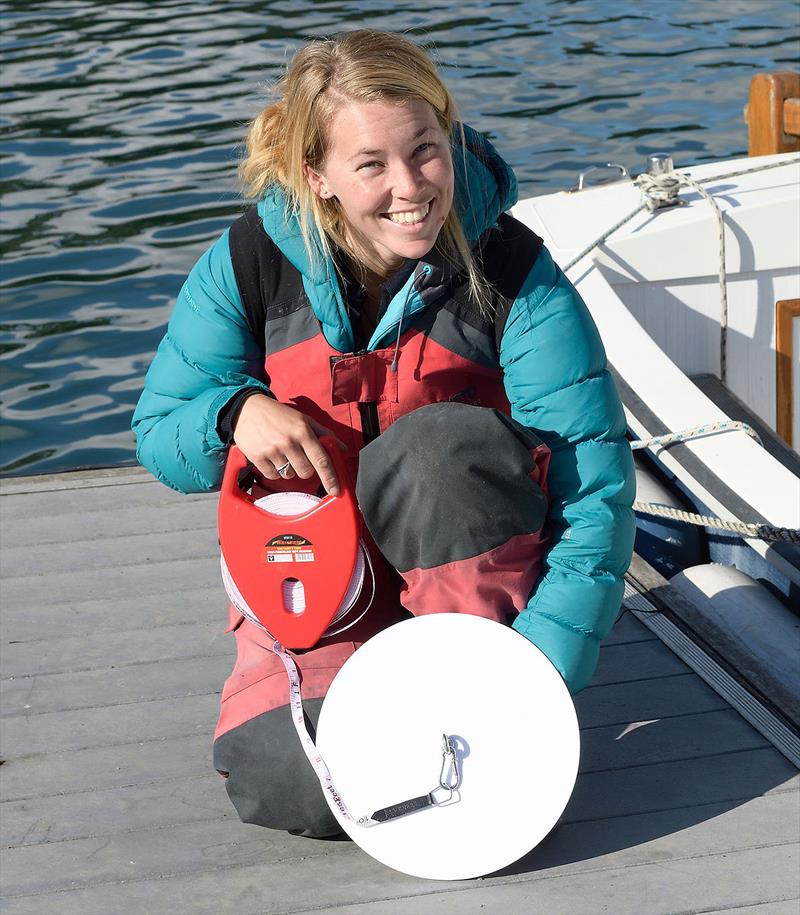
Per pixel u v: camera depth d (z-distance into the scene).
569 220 4.35
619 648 3.03
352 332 2.39
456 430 2.25
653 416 3.37
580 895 2.30
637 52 11.50
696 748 2.69
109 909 2.32
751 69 10.80
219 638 3.20
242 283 2.41
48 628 3.27
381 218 2.23
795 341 4.27
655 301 4.16
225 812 2.57
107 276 7.46
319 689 2.41
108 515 3.86
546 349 2.36
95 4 14.25
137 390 6.27
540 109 10.02
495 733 2.34
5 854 2.48
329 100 2.18
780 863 2.36
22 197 8.67
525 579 2.41
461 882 2.34
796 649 2.95
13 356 6.61
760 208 4.14
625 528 2.42
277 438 2.29
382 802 2.34
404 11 13.38
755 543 2.97
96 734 2.84
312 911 2.29
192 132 9.80
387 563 2.53
